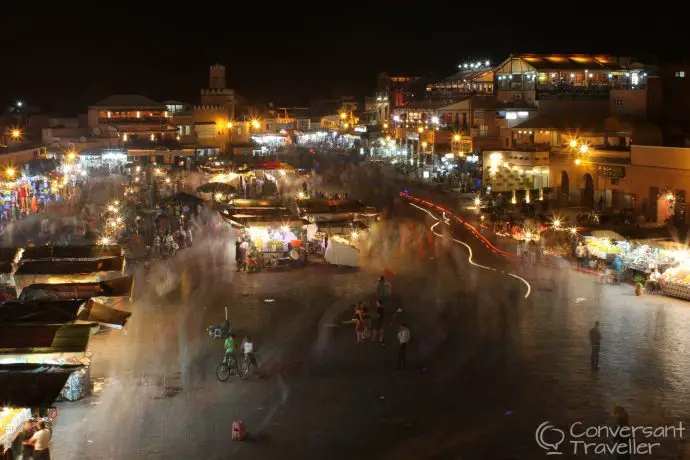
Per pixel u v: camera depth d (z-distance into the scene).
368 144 114.62
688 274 33.03
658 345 25.75
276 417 19.77
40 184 60.84
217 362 24.50
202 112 117.38
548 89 73.69
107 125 106.50
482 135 75.69
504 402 20.69
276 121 149.50
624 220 46.97
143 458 17.25
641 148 49.62
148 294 34.34
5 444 16.28
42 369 17.00
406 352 25.48
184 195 54.53
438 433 18.64
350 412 20.08
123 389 21.89
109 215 51.62
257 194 71.31
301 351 25.69
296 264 40.62
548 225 46.69
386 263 41.66
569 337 26.92
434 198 67.81
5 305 21.00
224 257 43.81
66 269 27.97
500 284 36.06
